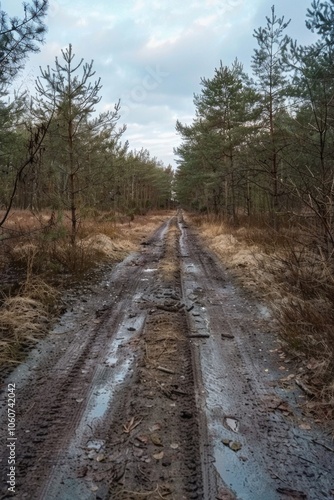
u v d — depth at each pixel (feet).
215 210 89.66
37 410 8.86
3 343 12.09
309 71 19.44
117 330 14.69
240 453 7.43
